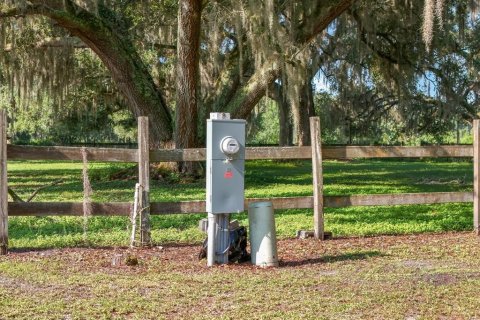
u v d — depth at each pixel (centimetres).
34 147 775
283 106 3497
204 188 1720
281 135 3544
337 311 507
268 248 692
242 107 1828
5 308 503
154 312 502
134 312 502
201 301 539
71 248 802
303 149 878
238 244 719
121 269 672
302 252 784
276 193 1532
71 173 2484
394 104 3397
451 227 998
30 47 2234
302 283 604
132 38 2347
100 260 721
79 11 1791
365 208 1290
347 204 895
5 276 625
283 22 1933
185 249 807
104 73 2834
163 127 1994
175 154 831
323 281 614
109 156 812
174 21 2295
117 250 789
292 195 1477
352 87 2994
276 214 1180
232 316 490
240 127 696
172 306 519
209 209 693
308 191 1593
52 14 1694
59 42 2255
